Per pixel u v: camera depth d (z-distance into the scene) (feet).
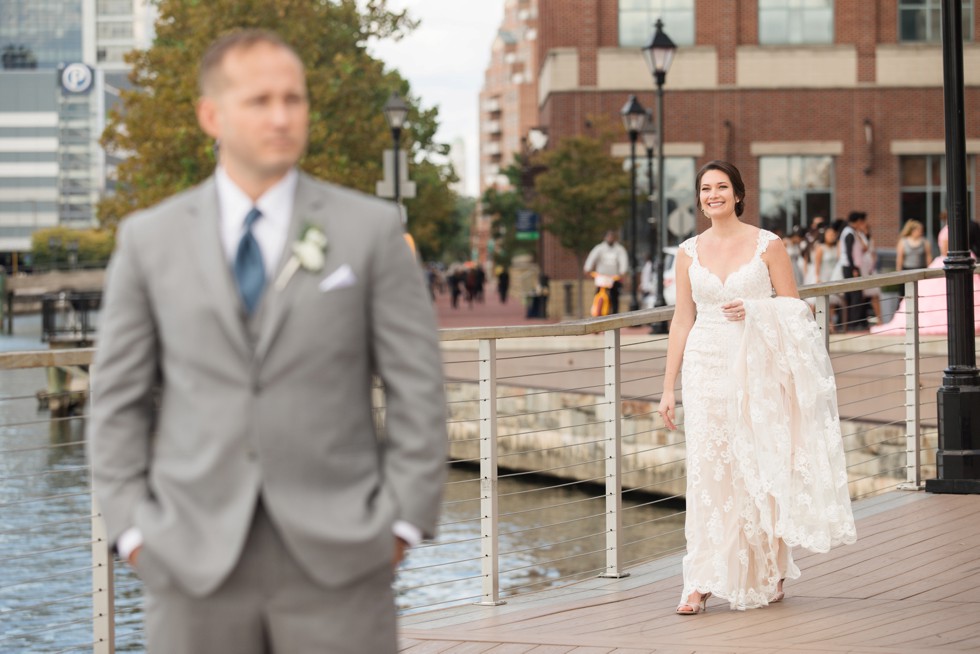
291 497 10.04
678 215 101.71
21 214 620.08
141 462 10.46
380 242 10.45
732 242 23.61
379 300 10.44
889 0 133.90
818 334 23.61
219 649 10.19
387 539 10.19
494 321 135.23
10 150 620.49
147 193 126.31
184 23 130.11
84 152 620.08
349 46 136.26
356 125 130.93
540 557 47.88
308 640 10.17
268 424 10.02
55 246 434.30
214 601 10.13
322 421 10.16
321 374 10.16
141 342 10.46
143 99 128.77
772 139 134.72
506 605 24.23
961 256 33.76
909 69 133.49
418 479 10.36
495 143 600.80
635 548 49.01
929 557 26.71
